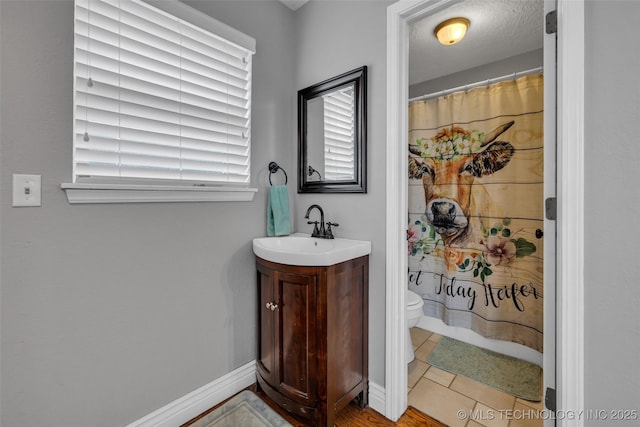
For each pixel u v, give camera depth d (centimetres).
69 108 110
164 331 137
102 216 118
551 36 107
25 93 100
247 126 172
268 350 150
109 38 119
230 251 163
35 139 103
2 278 97
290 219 194
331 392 132
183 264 143
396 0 142
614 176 91
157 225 134
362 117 155
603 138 93
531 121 191
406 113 147
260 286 158
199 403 149
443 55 222
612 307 92
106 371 120
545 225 109
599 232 94
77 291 112
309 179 188
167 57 136
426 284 243
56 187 107
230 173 164
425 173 238
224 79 159
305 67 191
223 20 157
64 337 110
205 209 152
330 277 130
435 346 217
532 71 190
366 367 154
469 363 194
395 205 143
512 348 201
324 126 178
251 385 173
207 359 154
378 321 152
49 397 107
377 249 152
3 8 96
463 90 217
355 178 160
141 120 129
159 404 136
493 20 180
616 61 90
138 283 128
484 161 209
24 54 100
